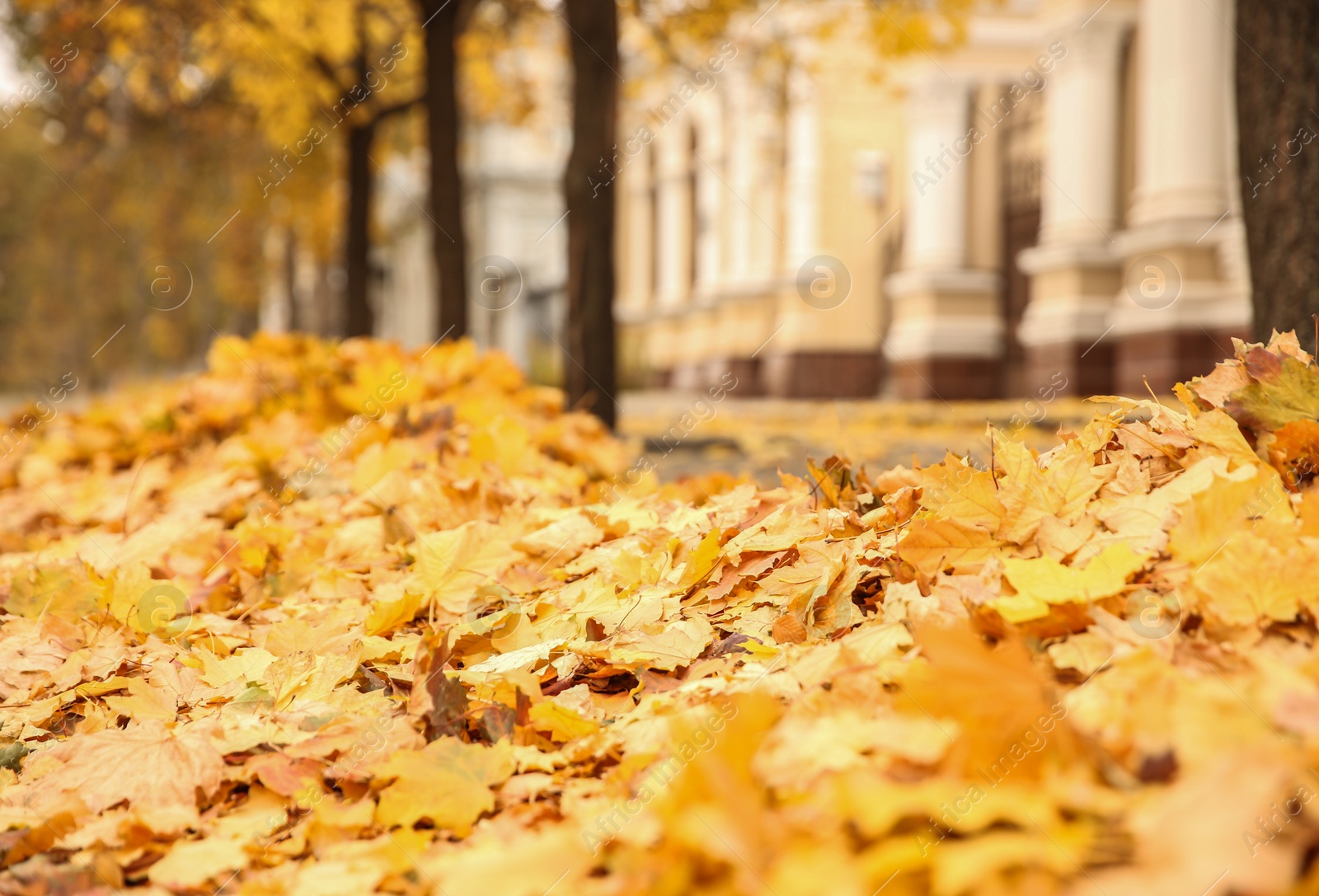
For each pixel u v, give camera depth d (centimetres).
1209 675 123
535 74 1580
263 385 539
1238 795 86
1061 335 1530
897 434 908
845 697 134
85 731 186
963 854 90
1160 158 1330
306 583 287
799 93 1880
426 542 252
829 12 1246
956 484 180
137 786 154
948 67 1880
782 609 195
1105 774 99
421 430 404
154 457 502
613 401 855
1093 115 1555
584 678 191
